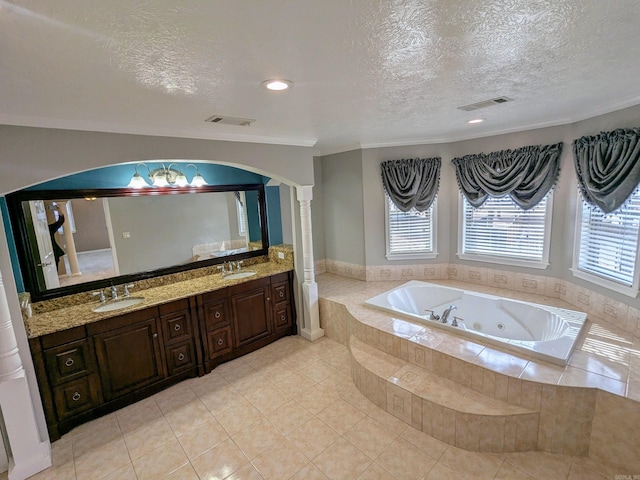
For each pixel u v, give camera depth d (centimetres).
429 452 236
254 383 329
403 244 462
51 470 234
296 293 426
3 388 220
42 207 291
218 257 412
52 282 297
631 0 115
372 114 269
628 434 205
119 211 334
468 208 429
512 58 166
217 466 232
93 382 279
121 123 245
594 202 300
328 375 338
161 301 314
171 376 326
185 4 103
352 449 242
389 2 110
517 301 358
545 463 220
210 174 398
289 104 224
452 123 327
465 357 262
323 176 500
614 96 251
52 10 102
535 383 225
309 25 123
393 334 309
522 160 360
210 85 179
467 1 111
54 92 175
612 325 296
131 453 247
